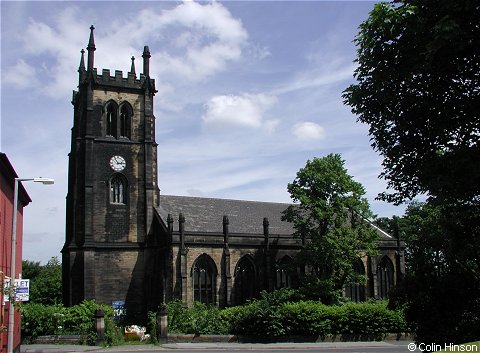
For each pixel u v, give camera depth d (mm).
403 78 24344
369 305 55031
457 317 26062
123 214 70938
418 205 82875
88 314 55406
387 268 81188
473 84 24203
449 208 25250
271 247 72812
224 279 68312
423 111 25219
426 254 28375
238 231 74375
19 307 32250
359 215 65062
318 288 60812
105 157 71250
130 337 53562
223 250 69000
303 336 51625
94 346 47625
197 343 49719
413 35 23469
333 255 61344
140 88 74688
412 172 26641
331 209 62750
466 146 22266
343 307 54281
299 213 70812
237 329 51906
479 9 21578
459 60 23016
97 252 68125
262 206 84625
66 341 50156
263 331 50812
